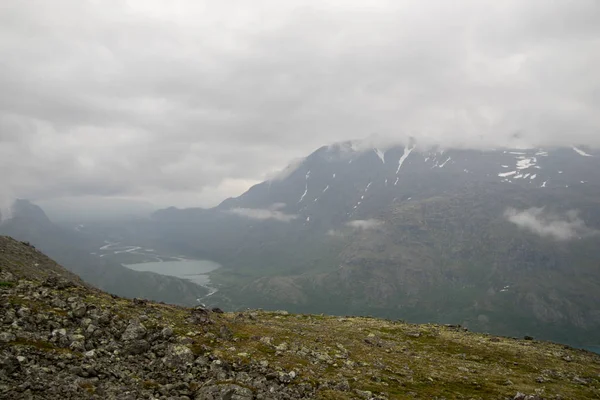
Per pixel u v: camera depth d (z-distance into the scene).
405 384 39.81
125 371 27.17
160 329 36.25
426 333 75.62
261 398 28.06
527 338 86.94
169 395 25.56
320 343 49.62
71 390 21.94
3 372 21.66
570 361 65.81
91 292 41.75
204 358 32.69
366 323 81.19
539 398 39.66
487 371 51.69
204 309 53.88
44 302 33.34
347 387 34.28
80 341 28.59
